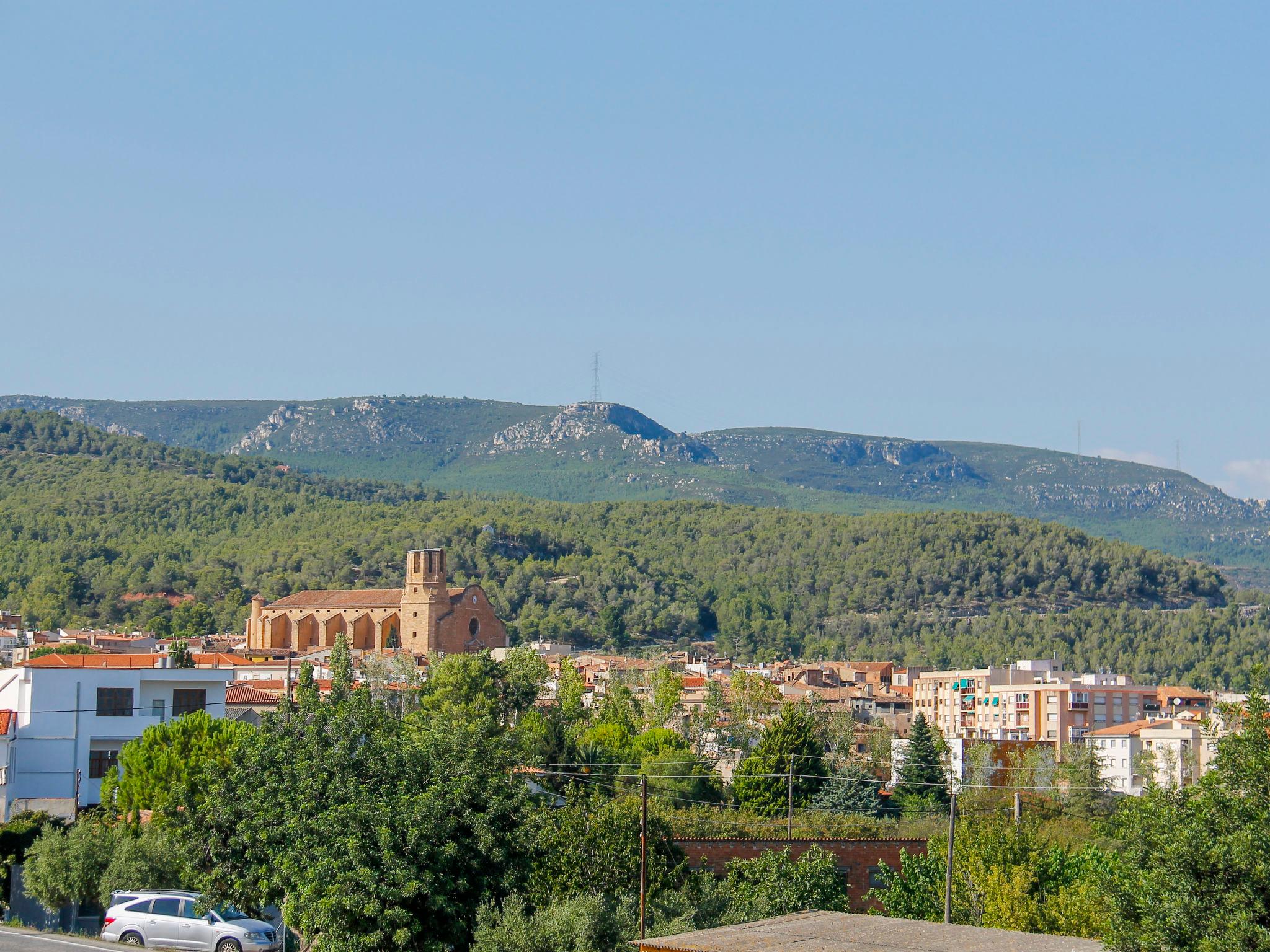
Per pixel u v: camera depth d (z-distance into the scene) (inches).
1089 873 4416.8
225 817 3863.2
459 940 3631.9
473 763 3846.0
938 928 3184.1
